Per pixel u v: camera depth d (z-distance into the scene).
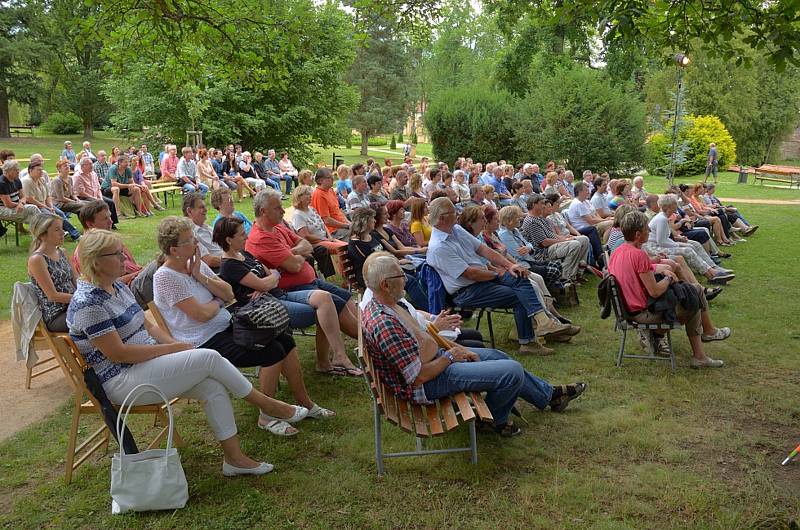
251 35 7.74
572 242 7.41
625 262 5.18
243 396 3.58
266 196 5.03
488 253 5.77
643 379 5.07
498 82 30.75
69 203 10.69
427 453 3.51
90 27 7.17
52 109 44.50
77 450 3.47
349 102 28.55
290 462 3.68
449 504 3.27
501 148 29.00
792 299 7.68
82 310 3.20
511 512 3.19
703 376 5.15
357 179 9.38
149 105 24.16
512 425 4.02
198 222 5.86
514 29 28.53
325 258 6.97
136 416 4.24
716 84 35.22
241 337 3.90
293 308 4.75
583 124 26.22
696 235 9.60
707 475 3.60
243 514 3.15
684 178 28.98
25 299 4.22
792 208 17.64
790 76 39.81
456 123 29.36
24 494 3.33
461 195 12.62
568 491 3.38
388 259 3.56
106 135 45.62
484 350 4.05
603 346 5.88
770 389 4.88
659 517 3.19
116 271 3.29
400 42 44.91
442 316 4.08
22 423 4.17
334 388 4.78
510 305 5.51
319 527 3.07
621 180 11.17
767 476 3.59
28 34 37.69
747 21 5.72
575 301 7.40
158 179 16.73
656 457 3.81
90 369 3.29
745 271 9.30
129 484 3.11
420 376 3.52
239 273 4.59
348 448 3.84
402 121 47.28
